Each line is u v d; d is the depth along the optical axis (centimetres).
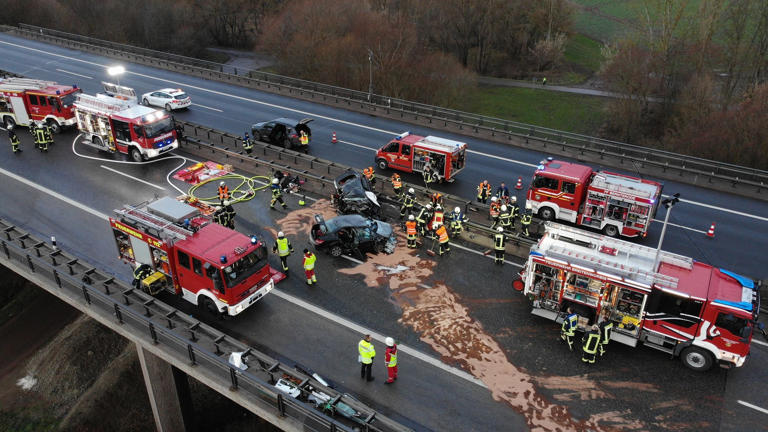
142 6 8550
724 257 2516
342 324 1981
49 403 2842
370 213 2658
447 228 2612
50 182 3059
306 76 6781
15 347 3244
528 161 3572
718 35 5928
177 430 2186
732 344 1684
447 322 1991
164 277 2036
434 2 7825
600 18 9350
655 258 1856
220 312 1916
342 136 3938
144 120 3189
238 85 5188
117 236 2134
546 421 1584
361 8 7138
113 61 5931
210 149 3516
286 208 2805
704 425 1575
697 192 3198
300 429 1483
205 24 9244
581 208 2694
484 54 8325
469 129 4138
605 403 1645
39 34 6944
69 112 3691
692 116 5275
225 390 1620
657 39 6000
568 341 1831
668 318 1752
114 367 2800
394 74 6378
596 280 1834
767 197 3133
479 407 1630
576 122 6431
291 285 2197
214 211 2608
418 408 1623
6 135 3697
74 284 2041
